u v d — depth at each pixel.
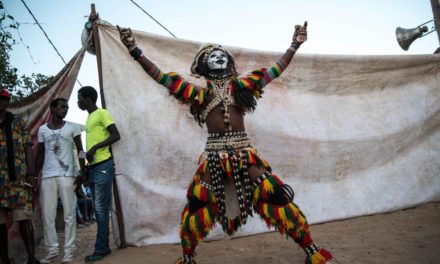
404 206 5.38
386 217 5.13
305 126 5.21
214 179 3.23
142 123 4.68
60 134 4.46
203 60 3.60
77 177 4.48
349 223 5.00
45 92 5.00
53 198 4.37
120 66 4.69
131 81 4.70
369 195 5.29
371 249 3.80
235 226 3.42
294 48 3.61
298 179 5.12
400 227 4.57
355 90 5.50
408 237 4.11
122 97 4.66
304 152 5.16
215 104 3.41
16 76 7.76
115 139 4.37
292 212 3.14
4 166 4.03
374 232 4.45
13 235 4.65
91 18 4.67
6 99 4.10
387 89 5.64
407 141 5.59
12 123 4.16
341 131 5.33
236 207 3.36
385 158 5.48
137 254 4.23
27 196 4.17
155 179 4.68
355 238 4.27
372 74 5.57
